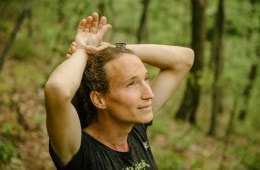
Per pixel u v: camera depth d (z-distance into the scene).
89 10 10.15
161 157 7.45
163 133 9.47
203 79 8.55
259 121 13.80
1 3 13.41
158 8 14.41
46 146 6.20
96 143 1.72
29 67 10.18
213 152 9.05
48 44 11.30
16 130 6.30
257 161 7.54
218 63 11.23
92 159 1.68
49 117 1.56
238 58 11.85
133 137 1.90
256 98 14.20
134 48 2.10
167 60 2.15
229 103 15.84
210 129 11.80
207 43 13.12
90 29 1.95
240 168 7.47
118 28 15.23
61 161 1.64
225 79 11.71
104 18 1.97
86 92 1.76
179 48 2.18
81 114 1.81
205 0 9.62
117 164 1.73
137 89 1.70
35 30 12.67
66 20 10.77
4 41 11.41
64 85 1.54
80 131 1.64
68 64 1.66
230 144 10.10
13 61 10.26
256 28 11.56
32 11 12.16
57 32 10.38
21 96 8.10
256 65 12.39
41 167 5.59
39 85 9.08
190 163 7.87
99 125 1.77
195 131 11.07
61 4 10.59
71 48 1.86
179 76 2.19
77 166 1.65
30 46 11.11
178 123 11.30
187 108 11.70
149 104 1.71
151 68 6.40
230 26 11.76
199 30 9.61
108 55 1.72
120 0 14.01
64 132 1.57
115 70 1.69
